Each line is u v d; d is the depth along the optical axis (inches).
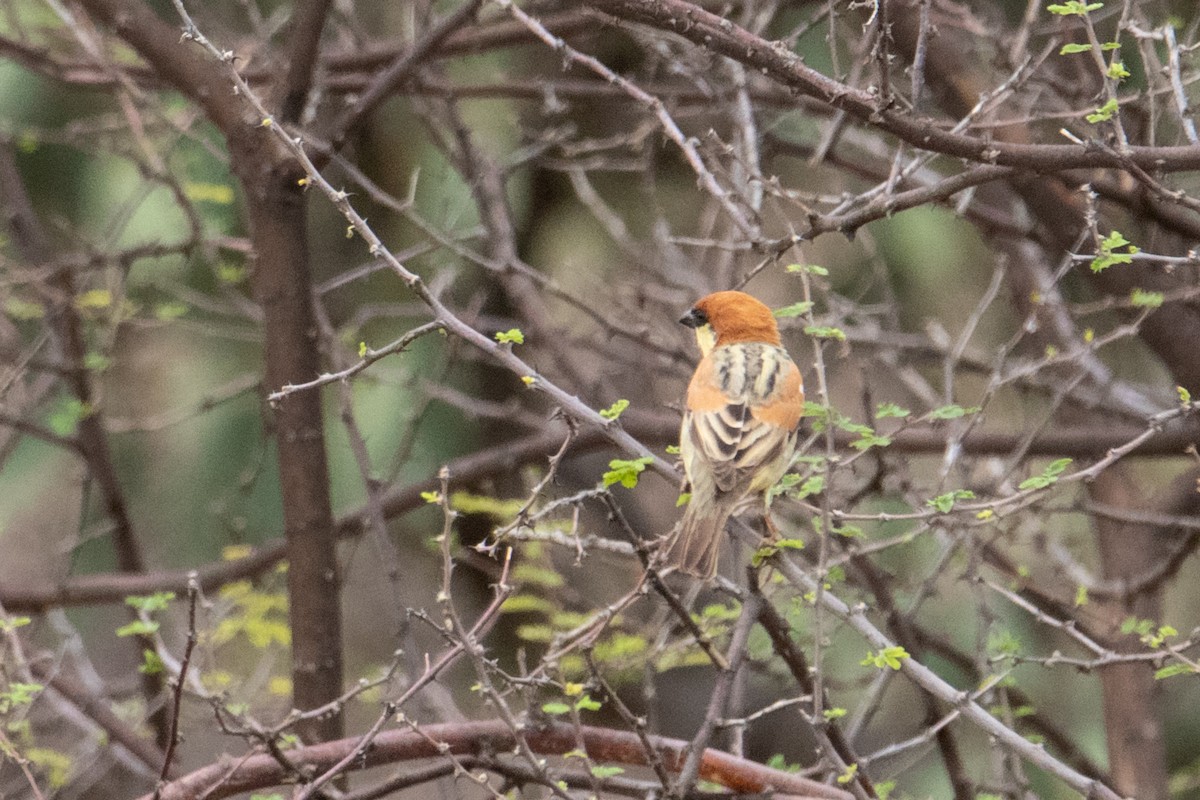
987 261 626.2
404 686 349.1
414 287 259.8
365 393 583.8
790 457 325.7
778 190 299.1
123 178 597.6
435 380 546.0
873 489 367.2
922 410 524.4
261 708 463.8
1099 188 389.4
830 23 295.7
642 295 471.5
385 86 393.4
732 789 293.7
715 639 405.1
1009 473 361.1
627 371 557.3
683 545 296.2
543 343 486.6
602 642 415.8
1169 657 296.2
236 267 562.9
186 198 459.8
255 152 395.5
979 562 366.3
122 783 513.3
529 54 618.5
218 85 397.4
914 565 484.7
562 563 498.3
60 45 609.6
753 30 435.2
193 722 457.4
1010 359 523.8
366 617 684.1
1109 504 471.2
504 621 624.1
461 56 486.0
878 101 274.2
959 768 348.8
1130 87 455.5
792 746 541.0
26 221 530.6
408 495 473.4
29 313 516.1
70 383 498.6
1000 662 359.9
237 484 619.5
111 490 516.1
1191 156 271.6
